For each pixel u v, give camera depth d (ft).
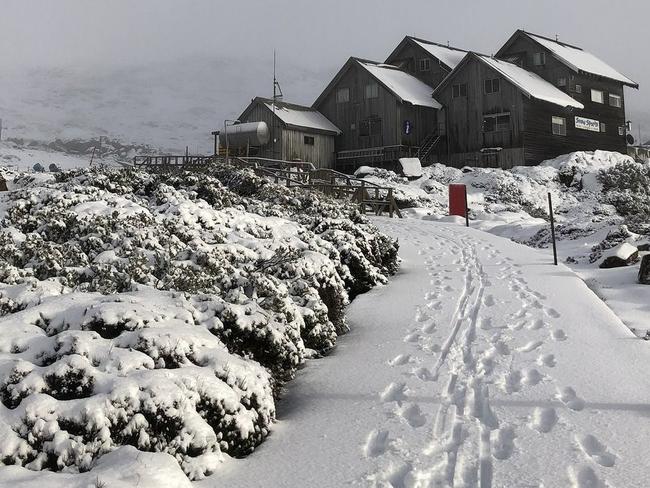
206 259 28.84
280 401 21.86
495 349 25.68
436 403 20.16
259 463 16.56
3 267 24.94
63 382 15.87
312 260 31.30
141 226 35.32
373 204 85.05
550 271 40.98
